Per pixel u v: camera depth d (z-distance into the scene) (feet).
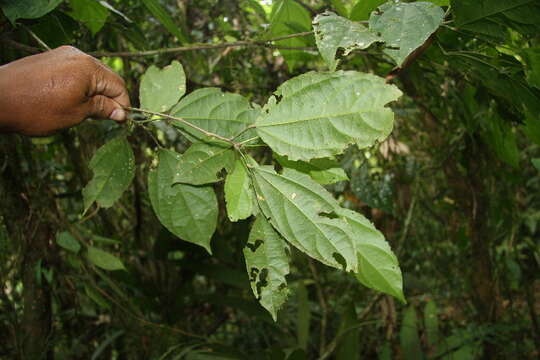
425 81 2.87
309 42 2.63
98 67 1.55
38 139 3.42
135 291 4.10
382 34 1.29
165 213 1.58
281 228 1.31
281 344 3.96
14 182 2.78
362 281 1.47
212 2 3.49
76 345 3.82
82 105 1.54
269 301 1.34
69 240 2.85
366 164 2.98
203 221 1.56
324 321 4.34
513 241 4.42
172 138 3.34
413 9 1.32
